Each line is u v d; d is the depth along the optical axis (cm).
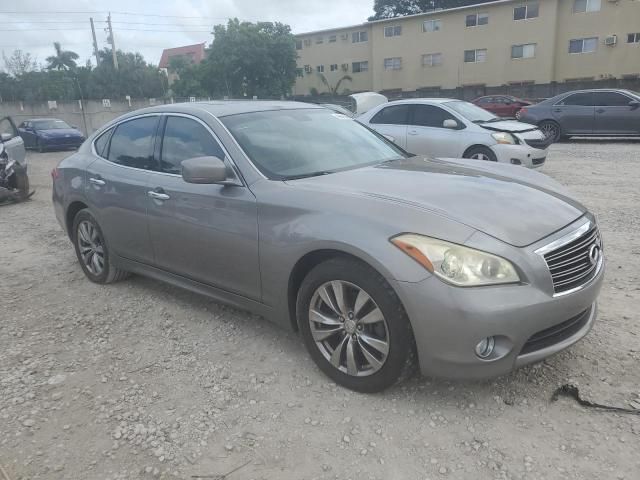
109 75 5547
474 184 326
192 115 396
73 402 308
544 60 3772
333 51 4888
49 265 567
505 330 254
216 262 360
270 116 405
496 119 1035
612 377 305
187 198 370
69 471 253
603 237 579
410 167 372
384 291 271
